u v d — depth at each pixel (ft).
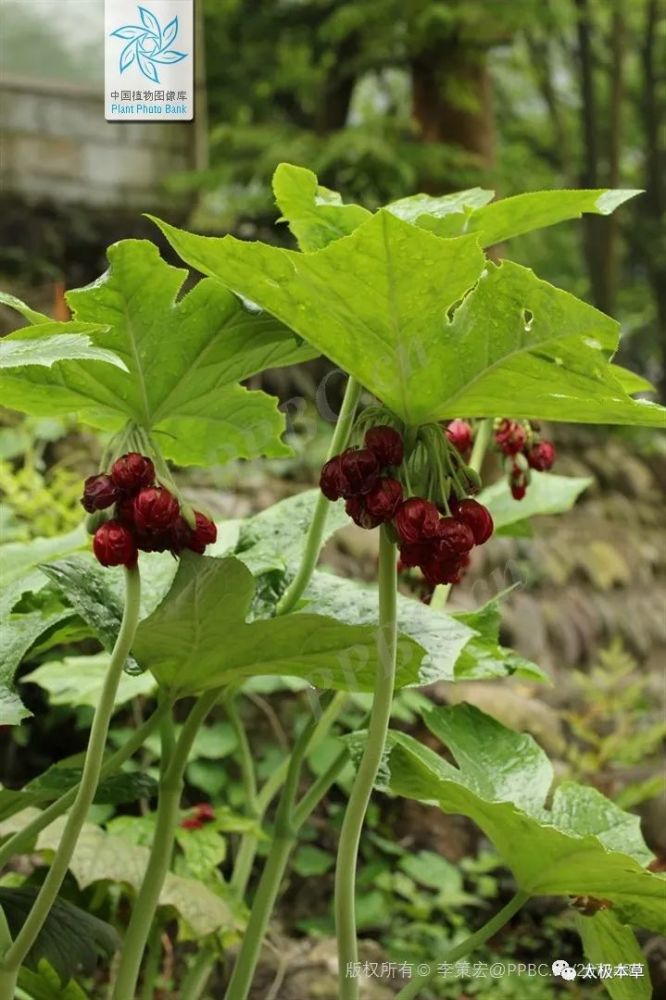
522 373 3.27
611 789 8.11
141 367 3.58
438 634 3.71
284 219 3.59
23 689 7.89
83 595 3.65
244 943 3.90
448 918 7.51
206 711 3.75
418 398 3.35
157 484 3.31
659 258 22.62
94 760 3.39
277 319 3.53
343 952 3.52
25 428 8.75
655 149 23.56
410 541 3.27
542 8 15.53
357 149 12.99
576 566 13.48
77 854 4.49
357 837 3.51
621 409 3.27
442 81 14.56
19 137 7.29
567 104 24.16
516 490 4.33
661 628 13.69
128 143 7.85
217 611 3.42
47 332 3.22
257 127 13.69
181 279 3.44
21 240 9.04
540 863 3.73
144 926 3.70
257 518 4.18
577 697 10.16
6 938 3.49
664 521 17.08
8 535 6.84
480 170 14.26
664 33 23.88
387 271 3.17
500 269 3.15
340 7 14.99
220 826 5.15
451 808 3.85
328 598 3.84
